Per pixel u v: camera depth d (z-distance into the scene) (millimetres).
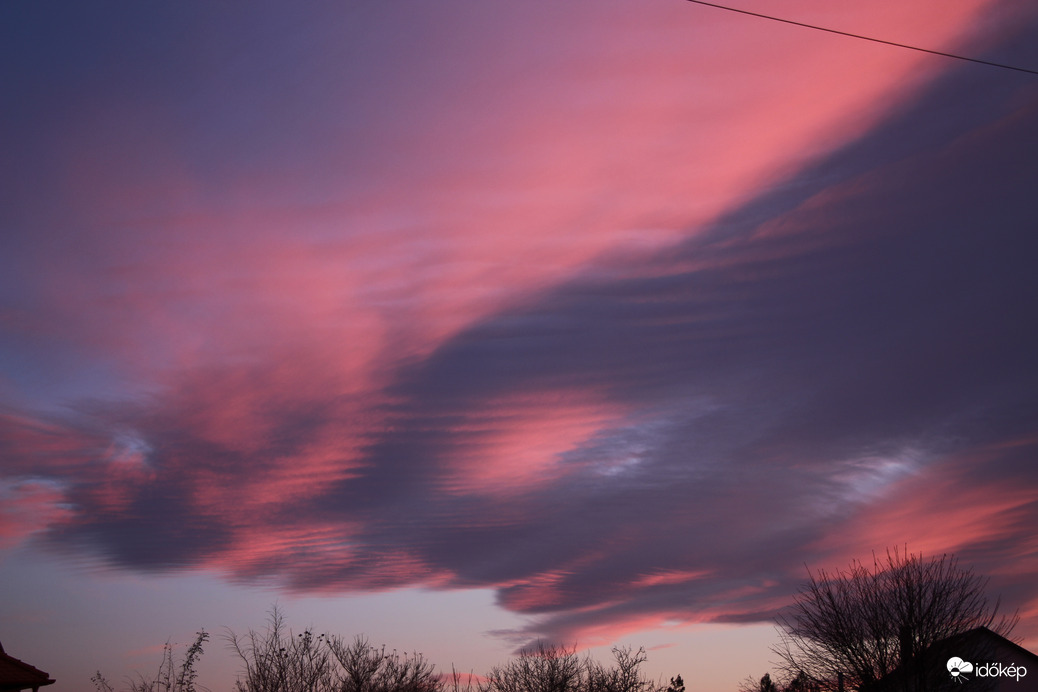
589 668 37812
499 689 37312
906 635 26656
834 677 27578
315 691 25625
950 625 26969
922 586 27484
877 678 26625
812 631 28625
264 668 25438
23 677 20047
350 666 27234
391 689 27219
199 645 23750
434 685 28984
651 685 37500
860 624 27578
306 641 26516
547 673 37344
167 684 23000
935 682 26344
